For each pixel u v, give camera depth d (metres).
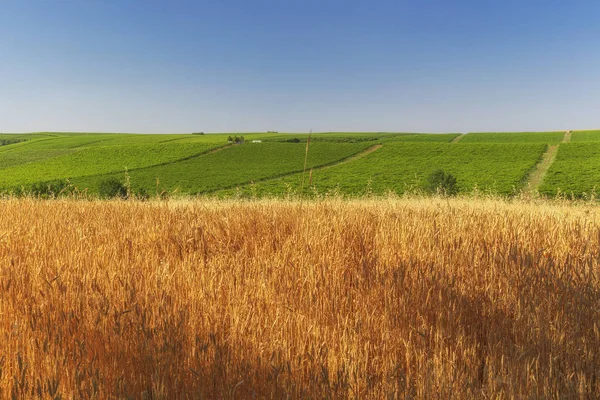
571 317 3.01
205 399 2.25
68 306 3.11
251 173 75.81
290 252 4.45
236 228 5.72
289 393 2.27
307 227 5.14
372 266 3.89
